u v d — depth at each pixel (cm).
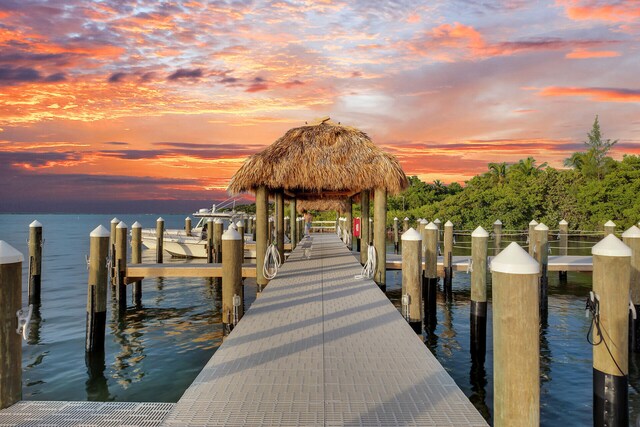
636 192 3700
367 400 451
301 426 401
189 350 1055
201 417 418
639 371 876
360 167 1129
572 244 3456
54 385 845
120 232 1426
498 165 5381
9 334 499
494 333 373
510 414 355
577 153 5200
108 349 1058
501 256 370
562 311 1397
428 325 1277
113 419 478
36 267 1566
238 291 869
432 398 455
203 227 3219
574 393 796
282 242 1619
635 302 924
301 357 571
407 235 850
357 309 821
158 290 1827
